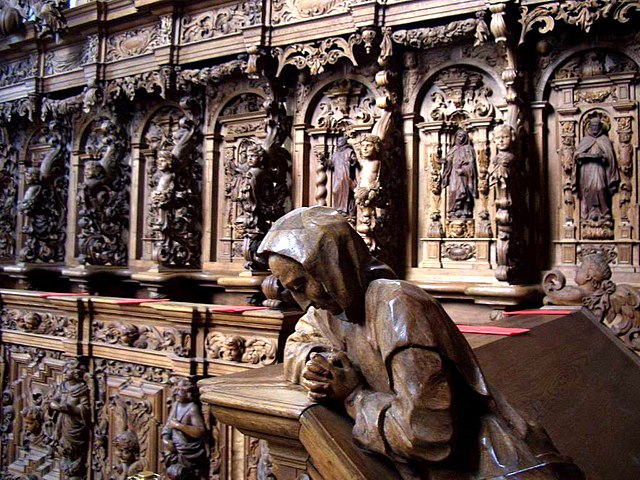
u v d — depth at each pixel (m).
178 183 4.69
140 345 3.58
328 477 1.05
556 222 3.48
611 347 2.20
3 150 6.19
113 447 3.73
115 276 5.07
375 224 3.57
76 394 3.83
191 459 3.15
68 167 5.69
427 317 0.99
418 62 3.91
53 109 5.53
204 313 3.18
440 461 0.95
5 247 6.07
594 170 3.36
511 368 1.61
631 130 3.30
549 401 1.53
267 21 4.21
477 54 3.73
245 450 3.07
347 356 1.15
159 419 3.49
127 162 5.29
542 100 3.53
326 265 1.09
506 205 3.23
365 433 1.01
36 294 4.21
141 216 5.22
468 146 3.77
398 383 0.97
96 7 5.00
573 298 2.91
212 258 4.78
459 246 3.74
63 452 3.92
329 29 3.94
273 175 4.23
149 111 5.21
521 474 0.92
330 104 4.31
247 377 1.40
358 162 4.13
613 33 3.34
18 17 5.62
